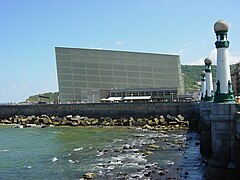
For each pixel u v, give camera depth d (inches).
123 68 5270.7
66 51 5108.3
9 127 3489.2
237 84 4404.5
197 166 1341.0
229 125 810.2
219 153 823.1
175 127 2957.7
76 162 1530.5
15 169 1428.4
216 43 846.5
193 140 2100.1
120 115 3535.9
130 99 4803.2
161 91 4889.3
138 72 5305.1
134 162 1482.5
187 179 1152.2
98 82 5206.7
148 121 3240.7
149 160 1512.1
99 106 3646.7
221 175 808.9
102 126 3289.9
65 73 5128.0
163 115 3351.4
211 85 1572.3
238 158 804.0
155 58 5339.6
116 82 5255.9
